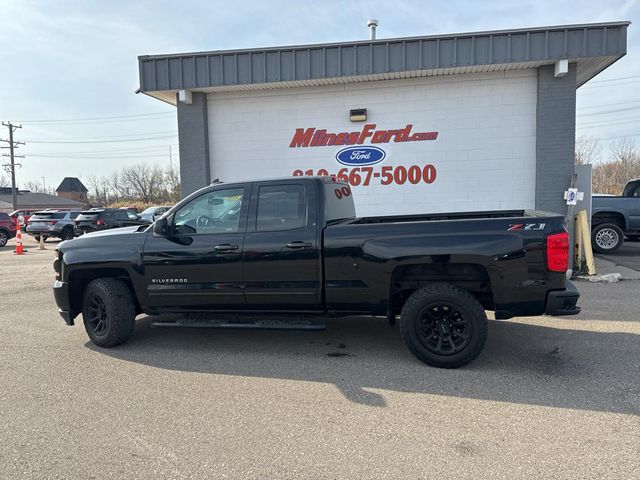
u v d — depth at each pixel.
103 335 5.42
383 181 9.97
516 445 3.15
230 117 10.38
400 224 4.70
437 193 9.80
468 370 4.54
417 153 9.79
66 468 2.96
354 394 4.04
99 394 4.12
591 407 3.70
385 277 4.67
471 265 4.69
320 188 4.98
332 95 9.98
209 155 10.50
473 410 3.69
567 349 5.09
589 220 9.16
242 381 4.39
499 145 9.48
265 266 4.95
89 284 5.49
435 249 4.52
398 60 8.98
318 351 5.22
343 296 4.83
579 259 9.24
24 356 5.18
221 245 5.04
